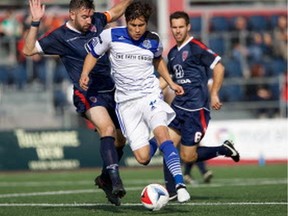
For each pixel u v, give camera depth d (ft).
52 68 262.47
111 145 99.60
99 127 102.06
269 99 263.49
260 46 284.61
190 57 121.19
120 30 99.60
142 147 100.94
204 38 281.95
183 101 122.52
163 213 97.66
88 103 104.01
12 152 224.74
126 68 99.76
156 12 289.74
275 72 277.64
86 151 227.40
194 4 296.51
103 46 99.40
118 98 101.55
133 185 162.20
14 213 103.19
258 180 170.40
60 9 278.26
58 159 226.17
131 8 96.73
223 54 279.69
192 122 122.42
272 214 96.22
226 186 153.07
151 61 100.83
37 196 135.03
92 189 151.33
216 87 118.42
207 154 123.03
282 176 181.47
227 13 299.99
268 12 301.22
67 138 227.40
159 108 99.60
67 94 253.03
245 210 100.99
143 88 100.48
